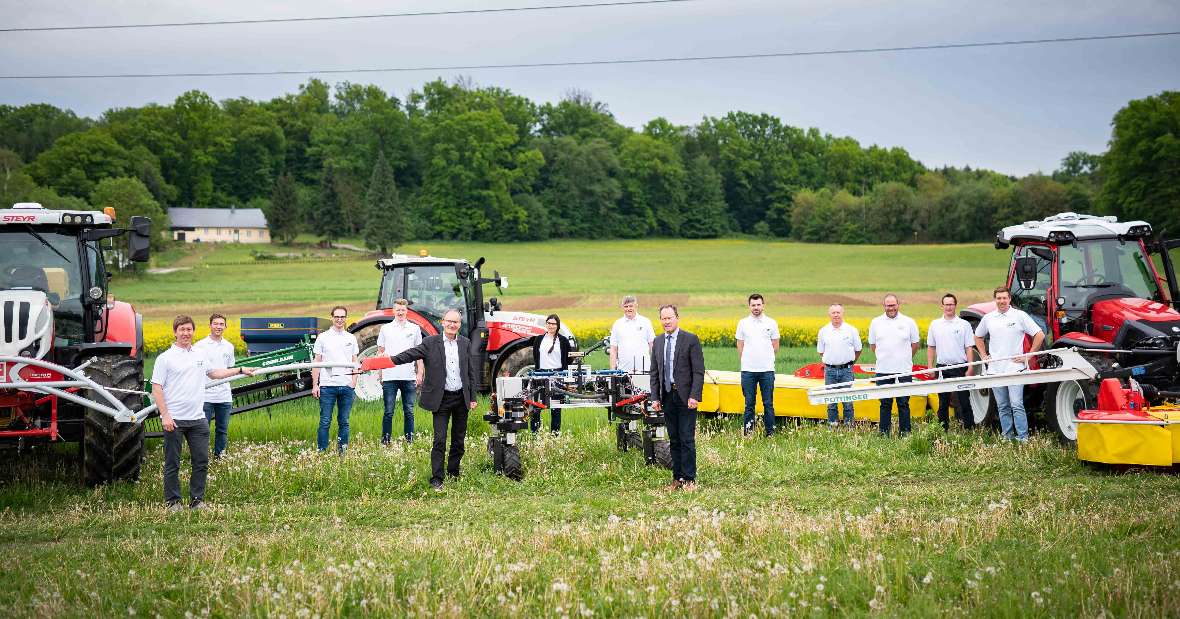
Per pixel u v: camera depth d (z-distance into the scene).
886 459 9.56
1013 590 5.29
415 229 109.81
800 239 122.25
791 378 13.39
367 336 14.94
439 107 140.62
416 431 12.07
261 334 14.13
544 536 6.70
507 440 9.18
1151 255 11.24
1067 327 10.78
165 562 6.36
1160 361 9.66
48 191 83.50
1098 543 6.21
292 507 8.23
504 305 48.84
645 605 5.29
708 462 9.53
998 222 108.19
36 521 7.78
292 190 108.25
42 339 8.80
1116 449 8.62
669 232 123.69
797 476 8.99
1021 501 7.62
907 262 80.75
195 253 91.38
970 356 11.50
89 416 8.83
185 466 10.01
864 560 5.85
